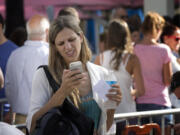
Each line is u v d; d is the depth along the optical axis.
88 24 33.81
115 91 8.37
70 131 7.68
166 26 14.38
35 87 8.21
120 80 11.54
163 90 12.72
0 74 8.62
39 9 29.08
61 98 7.76
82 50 8.62
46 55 12.05
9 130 7.50
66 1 27.69
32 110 8.09
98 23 30.66
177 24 18.23
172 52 14.49
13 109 12.30
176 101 13.42
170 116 12.34
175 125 10.73
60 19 8.17
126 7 28.84
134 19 15.34
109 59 11.77
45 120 7.57
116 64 11.65
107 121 8.64
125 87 11.58
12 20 23.77
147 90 12.58
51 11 26.53
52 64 8.27
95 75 8.59
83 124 7.86
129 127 9.93
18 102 12.12
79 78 7.69
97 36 31.66
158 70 12.66
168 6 23.70
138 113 10.26
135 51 12.80
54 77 8.16
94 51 31.55
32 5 28.42
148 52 12.66
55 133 7.59
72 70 7.68
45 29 12.15
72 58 8.14
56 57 8.30
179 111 10.60
